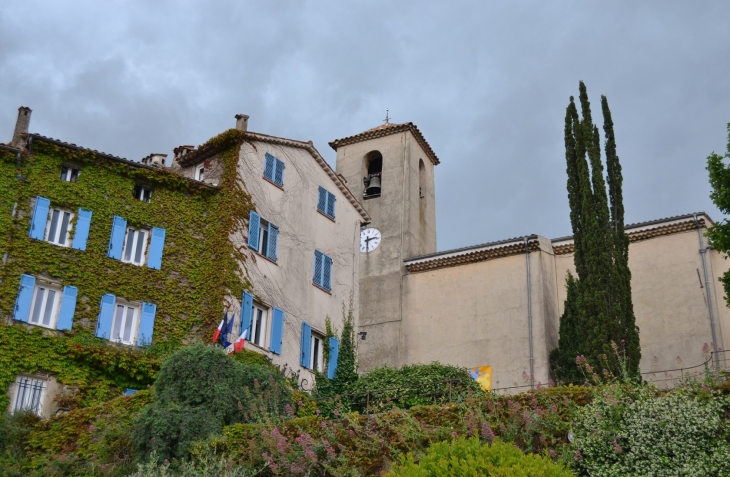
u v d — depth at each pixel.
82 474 22.97
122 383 29.08
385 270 44.56
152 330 30.45
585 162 33.12
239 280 31.81
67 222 30.59
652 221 39.44
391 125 49.44
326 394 32.22
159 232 31.98
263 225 34.09
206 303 31.34
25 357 27.86
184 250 32.12
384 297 43.78
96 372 28.83
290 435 21.95
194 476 20.58
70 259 29.92
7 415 25.95
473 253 41.75
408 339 42.00
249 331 31.69
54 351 28.39
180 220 32.53
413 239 46.19
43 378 28.06
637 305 38.53
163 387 24.89
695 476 17.94
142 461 22.31
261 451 21.20
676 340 37.16
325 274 36.53
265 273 33.12
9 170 29.94
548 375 37.31
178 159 35.44
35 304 28.98
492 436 19.47
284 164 35.88
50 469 23.19
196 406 24.05
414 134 49.62
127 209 31.72
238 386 24.92
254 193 33.94
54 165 30.84
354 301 37.84
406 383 28.94
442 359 40.41
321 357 35.09
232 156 33.88
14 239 29.16
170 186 32.84
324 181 38.28
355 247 39.16
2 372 27.30
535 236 40.44
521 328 39.09
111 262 30.64
